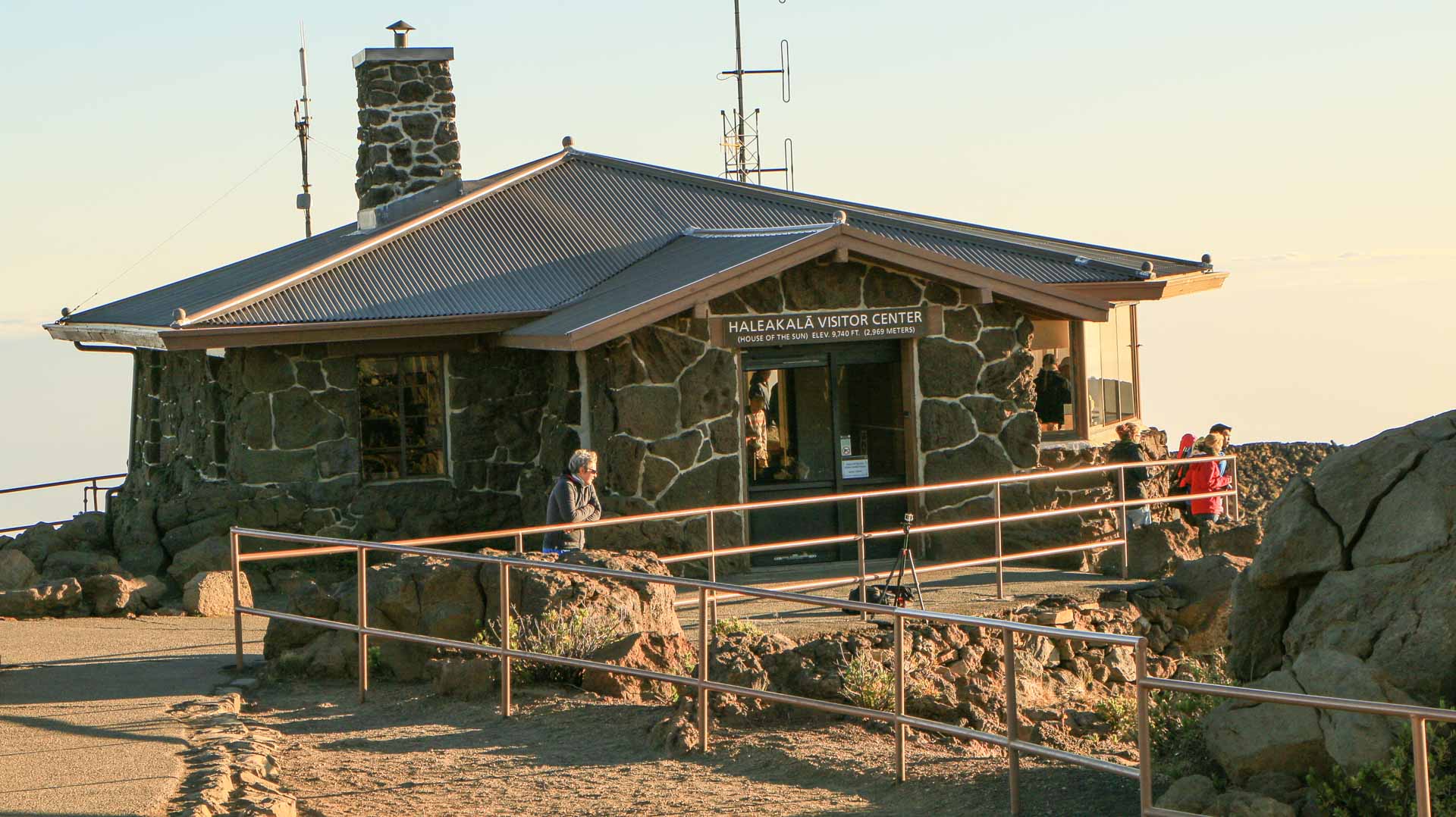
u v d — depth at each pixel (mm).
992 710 11664
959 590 15383
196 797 7777
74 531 18266
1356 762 7422
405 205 22250
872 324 17266
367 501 17734
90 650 12711
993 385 17844
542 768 8875
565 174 22750
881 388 17797
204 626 14328
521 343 17047
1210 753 8039
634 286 17688
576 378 17062
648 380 16469
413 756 9148
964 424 17734
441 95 23016
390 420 18156
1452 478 8531
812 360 17391
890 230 21594
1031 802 7980
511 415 18375
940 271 17094
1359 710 6191
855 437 17656
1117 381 21062
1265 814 7203
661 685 10789
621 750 9281
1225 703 8039
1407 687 7891
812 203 22375
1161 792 8078
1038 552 15562
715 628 12523
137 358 22969
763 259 16203
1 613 14672
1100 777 8500
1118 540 16438
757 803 8086
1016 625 7648
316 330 16875
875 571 16672
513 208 21234
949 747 9875
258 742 9289
